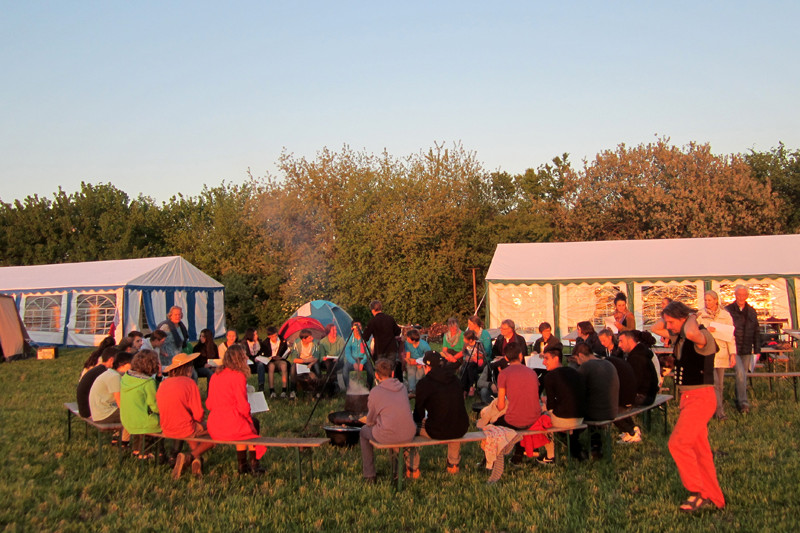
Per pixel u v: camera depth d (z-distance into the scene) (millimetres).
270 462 7012
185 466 6648
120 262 23156
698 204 31266
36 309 21250
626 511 5234
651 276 17781
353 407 8180
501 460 6145
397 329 10500
